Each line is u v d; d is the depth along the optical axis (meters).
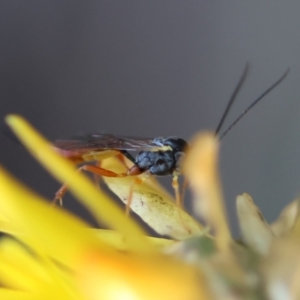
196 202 0.06
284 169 0.09
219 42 0.09
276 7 0.09
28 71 0.10
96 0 0.09
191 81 0.09
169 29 0.09
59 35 0.09
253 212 0.07
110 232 0.06
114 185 0.08
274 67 0.09
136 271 0.05
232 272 0.06
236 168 0.10
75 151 0.08
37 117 0.10
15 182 0.05
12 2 0.09
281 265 0.06
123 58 0.09
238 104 0.09
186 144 0.09
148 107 0.10
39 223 0.05
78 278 0.05
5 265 0.06
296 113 0.09
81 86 0.10
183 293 0.05
